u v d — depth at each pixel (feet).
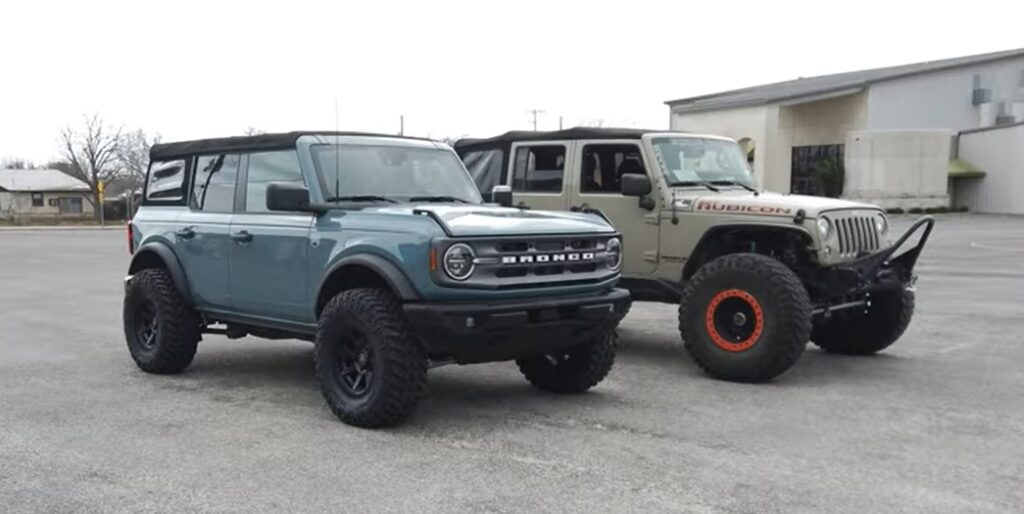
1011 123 127.34
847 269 25.54
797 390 24.03
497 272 19.22
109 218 196.24
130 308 26.37
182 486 15.94
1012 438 19.40
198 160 25.53
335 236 20.63
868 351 29.37
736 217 26.55
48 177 256.11
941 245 79.20
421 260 18.74
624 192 27.86
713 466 17.20
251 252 22.90
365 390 19.77
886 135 119.03
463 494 15.55
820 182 124.88
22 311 40.68
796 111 133.39
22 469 16.89
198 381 24.94
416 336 19.25
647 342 32.24
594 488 15.89
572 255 20.44
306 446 18.37
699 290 25.68
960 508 15.11
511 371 26.50
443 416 20.90
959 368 27.22
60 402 22.26
